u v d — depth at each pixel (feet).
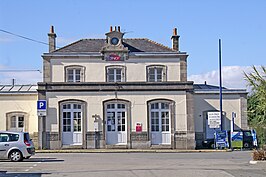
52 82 120.16
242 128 132.98
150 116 120.98
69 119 120.16
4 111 126.72
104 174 59.82
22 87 141.18
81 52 122.42
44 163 77.56
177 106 121.29
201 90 133.59
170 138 120.67
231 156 97.25
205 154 104.73
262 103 73.00
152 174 59.62
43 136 118.93
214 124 122.31
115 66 122.31
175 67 122.93
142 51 124.36
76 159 87.66
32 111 127.03
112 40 122.62
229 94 134.00
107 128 120.47
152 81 122.01
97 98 120.78
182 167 69.77
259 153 78.23
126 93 121.19
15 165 73.36
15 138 80.28
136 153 109.29
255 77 73.67
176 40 126.82
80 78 121.90
